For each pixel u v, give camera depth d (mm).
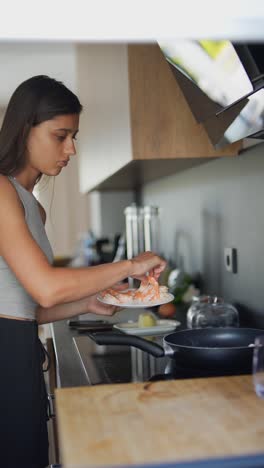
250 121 1525
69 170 7430
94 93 3365
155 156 2094
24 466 1619
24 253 1449
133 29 900
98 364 1705
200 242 2818
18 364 1616
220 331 1687
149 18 901
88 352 1875
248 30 922
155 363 1691
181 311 2645
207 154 2121
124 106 2203
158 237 3812
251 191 2080
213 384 1239
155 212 3471
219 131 1842
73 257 6645
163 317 2500
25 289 1523
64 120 1614
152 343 1602
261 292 2031
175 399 1149
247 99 1461
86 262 5746
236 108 1576
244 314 2213
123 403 1137
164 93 2086
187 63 1637
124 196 5504
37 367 1649
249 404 1109
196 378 1363
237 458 888
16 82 6195
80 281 1474
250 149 2059
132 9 897
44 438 1661
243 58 1273
